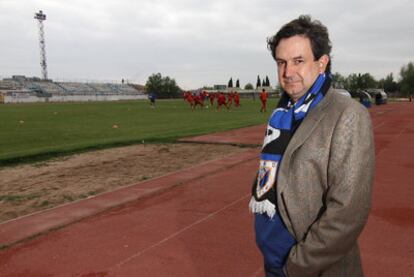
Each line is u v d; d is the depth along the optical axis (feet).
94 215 17.69
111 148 39.68
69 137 51.26
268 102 196.54
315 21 5.55
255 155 32.86
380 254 13.09
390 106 129.39
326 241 4.70
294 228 5.15
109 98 340.39
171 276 11.89
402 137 43.01
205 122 70.85
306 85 5.42
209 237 14.85
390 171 25.61
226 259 12.96
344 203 4.67
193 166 28.43
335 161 4.79
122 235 15.25
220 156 33.60
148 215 17.63
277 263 5.60
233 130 55.06
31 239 14.93
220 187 22.30
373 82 366.02
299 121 5.35
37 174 27.58
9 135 53.78
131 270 12.31
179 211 18.11
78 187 23.48
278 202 5.25
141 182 23.76
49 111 119.75
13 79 338.13
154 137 46.57
